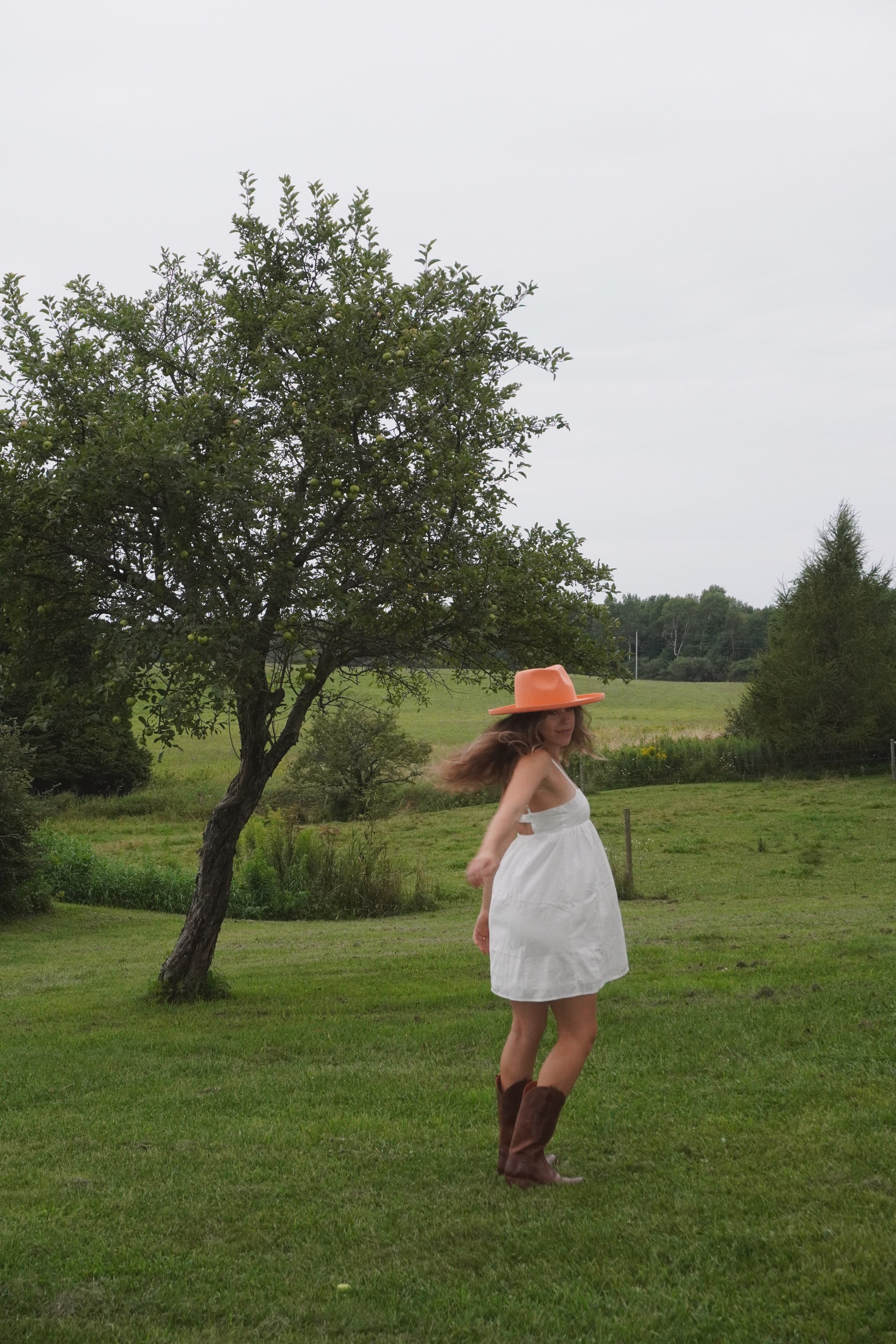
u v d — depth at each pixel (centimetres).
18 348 894
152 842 3147
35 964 1444
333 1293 355
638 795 3547
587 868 429
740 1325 318
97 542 870
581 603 975
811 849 2353
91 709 883
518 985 425
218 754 5031
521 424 977
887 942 1055
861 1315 318
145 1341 325
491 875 398
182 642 797
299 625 865
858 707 3822
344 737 3466
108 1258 388
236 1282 366
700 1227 388
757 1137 478
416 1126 534
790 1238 372
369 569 897
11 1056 783
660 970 995
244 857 2236
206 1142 527
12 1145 543
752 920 1441
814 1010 727
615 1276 354
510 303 977
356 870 2025
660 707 7538
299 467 935
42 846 2027
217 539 851
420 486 912
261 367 932
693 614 14238
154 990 1010
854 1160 441
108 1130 562
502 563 944
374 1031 798
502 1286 354
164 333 998
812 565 4003
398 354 903
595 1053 653
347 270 940
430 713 6088
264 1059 734
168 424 811
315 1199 439
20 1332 331
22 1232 413
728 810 3103
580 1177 442
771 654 4031
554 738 432
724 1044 654
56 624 909
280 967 1244
